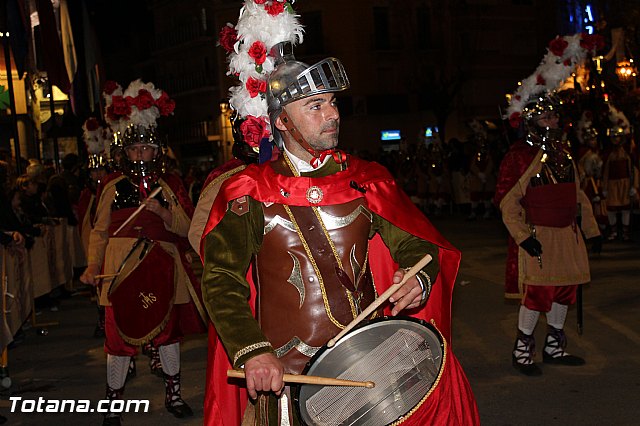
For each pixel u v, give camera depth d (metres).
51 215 11.82
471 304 9.43
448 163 23.42
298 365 3.04
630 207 14.03
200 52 48.69
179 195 6.00
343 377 2.92
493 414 5.59
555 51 6.49
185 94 49.06
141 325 5.82
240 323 2.91
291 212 3.09
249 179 3.13
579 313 7.25
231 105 3.56
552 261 6.50
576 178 6.69
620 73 18.61
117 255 5.88
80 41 16.55
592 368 6.57
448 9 45.75
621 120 14.24
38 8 13.47
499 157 21.05
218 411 3.51
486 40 47.00
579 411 5.55
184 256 6.07
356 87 43.94
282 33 3.38
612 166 14.03
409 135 44.88
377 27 44.50
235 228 3.09
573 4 41.72
